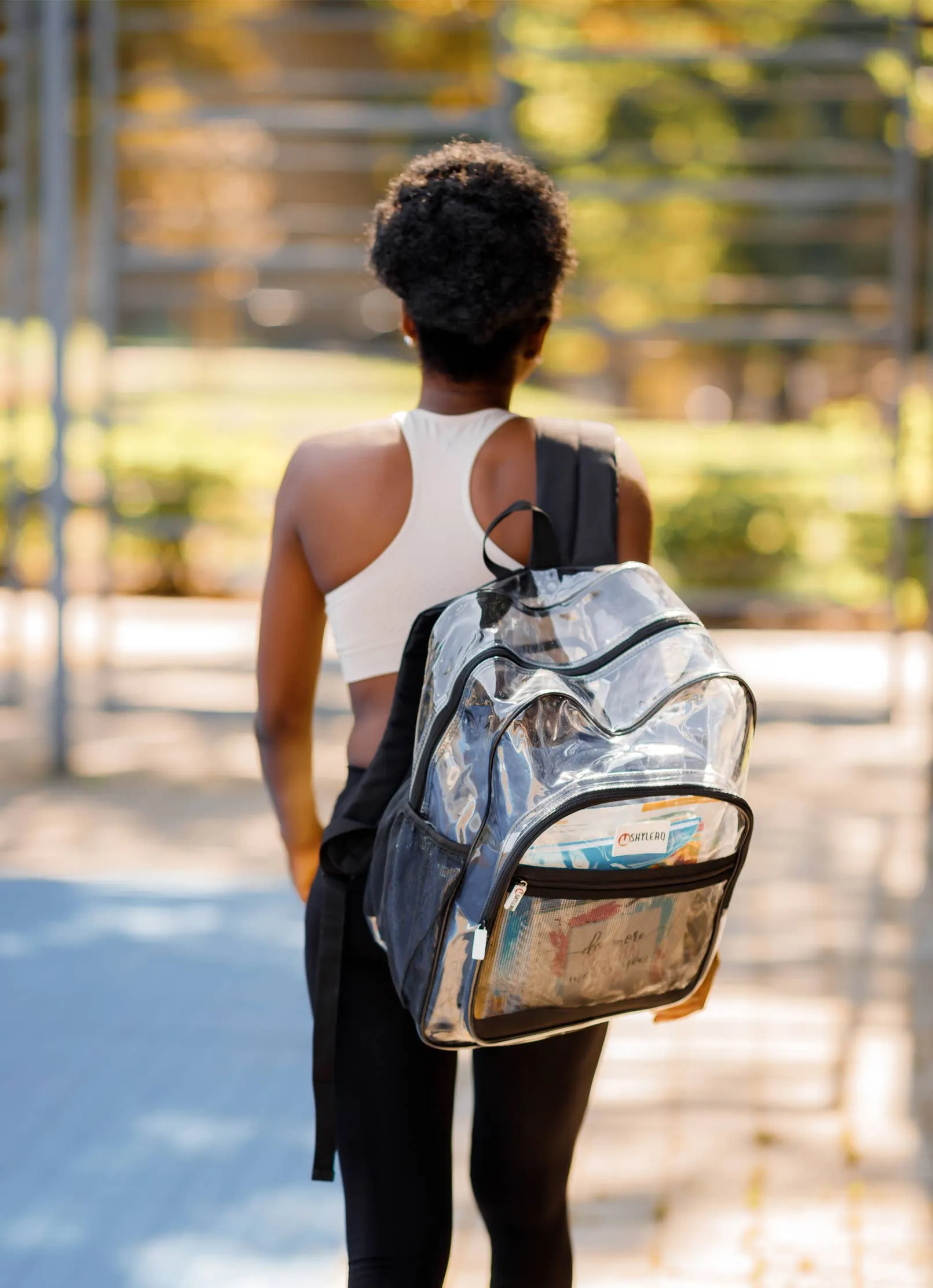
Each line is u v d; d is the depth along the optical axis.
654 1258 3.28
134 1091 4.15
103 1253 3.32
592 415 14.38
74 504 11.30
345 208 15.93
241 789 7.68
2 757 8.25
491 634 1.89
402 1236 2.03
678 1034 4.54
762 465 12.61
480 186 2.06
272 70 14.74
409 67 12.48
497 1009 1.84
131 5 10.71
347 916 2.06
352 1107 2.07
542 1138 2.11
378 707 2.08
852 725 9.03
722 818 1.86
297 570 2.12
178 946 5.36
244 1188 3.62
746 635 12.23
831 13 12.24
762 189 8.77
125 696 9.75
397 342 16.03
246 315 17.28
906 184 8.53
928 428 12.16
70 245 7.73
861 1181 3.63
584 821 1.79
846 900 5.85
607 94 12.02
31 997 4.85
